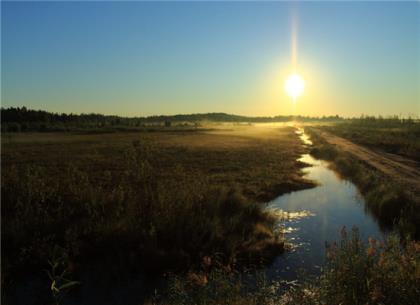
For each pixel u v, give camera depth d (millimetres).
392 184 15617
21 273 7699
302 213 13289
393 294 4250
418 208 11320
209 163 26766
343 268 4820
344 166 25062
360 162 25969
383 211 12234
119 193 11961
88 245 8719
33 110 127375
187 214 10008
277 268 8078
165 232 9117
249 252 8750
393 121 114000
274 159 30188
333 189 18406
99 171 22344
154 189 12906
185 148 38531
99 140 58844
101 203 11078
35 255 8117
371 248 4902
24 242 8570
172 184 13430
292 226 11555
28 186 11859
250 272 7867
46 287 7242
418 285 4250
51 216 10242
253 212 11922
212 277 6449
